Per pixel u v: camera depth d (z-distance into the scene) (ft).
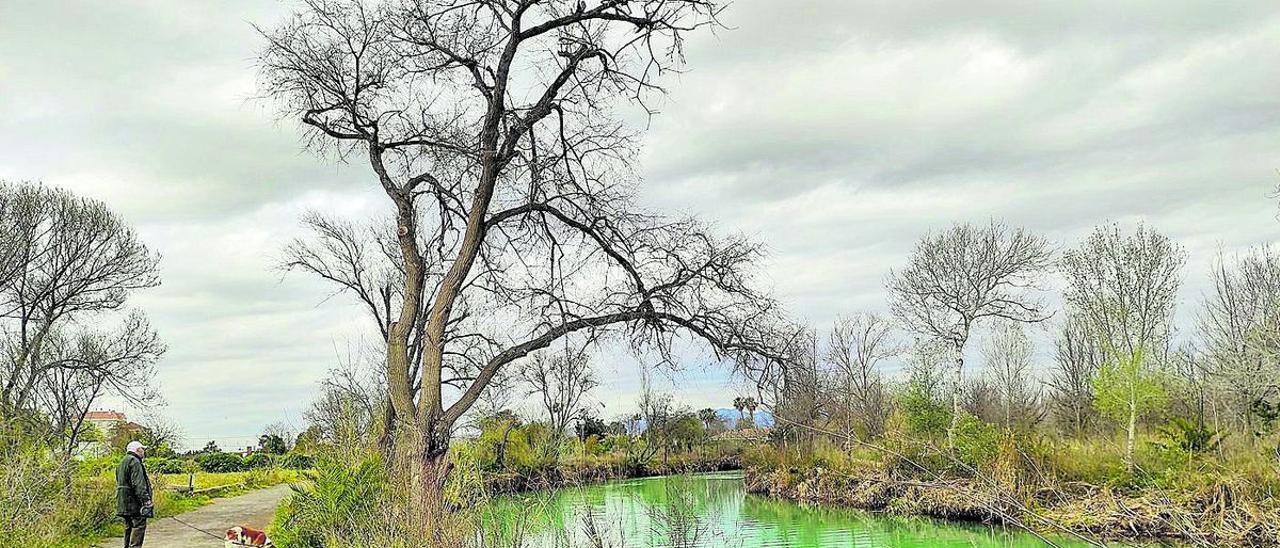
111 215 100.27
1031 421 107.86
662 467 55.21
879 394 119.65
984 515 73.92
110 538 66.80
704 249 62.13
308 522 46.75
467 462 41.75
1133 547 52.39
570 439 109.40
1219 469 67.00
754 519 86.84
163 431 149.07
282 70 60.75
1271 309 87.40
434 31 59.98
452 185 65.00
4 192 92.17
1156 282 109.70
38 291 94.43
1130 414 80.74
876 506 88.84
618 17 58.85
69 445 75.82
